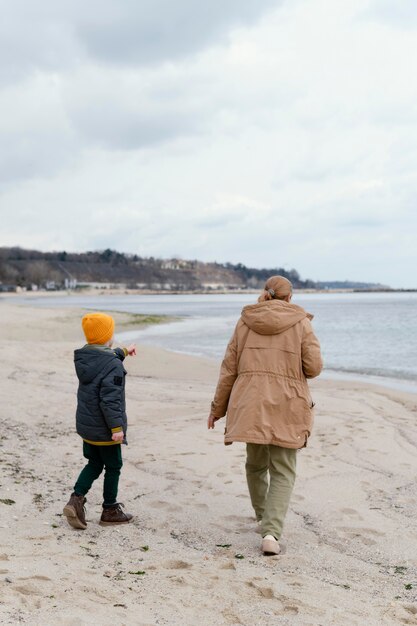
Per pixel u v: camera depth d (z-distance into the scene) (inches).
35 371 547.8
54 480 228.4
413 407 409.7
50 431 318.3
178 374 590.6
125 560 149.6
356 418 362.0
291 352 166.4
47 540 161.5
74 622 104.0
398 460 267.3
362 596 133.8
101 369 172.2
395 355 809.5
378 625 115.8
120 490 220.2
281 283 174.4
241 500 210.2
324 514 197.2
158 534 176.7
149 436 310.8
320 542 173.5
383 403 421.4
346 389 491.8
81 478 178.5
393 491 223.3
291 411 164.9
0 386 457.1
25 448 278.1
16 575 126.6
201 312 2461.9
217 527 184.1
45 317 1488.7
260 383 165.3
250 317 169.9
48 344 780.0
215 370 621.0
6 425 327.6
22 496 204.5
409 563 159.3
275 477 167.9
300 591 131.6
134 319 1651.1
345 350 886.4
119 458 180.4
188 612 117.2
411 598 136.2
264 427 162.7
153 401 423.5
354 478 239.3
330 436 312.5
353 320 1845.5
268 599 126.5
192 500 209.5
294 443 163.3
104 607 114.4
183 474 241.4
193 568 144.9
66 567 137.2
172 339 1050.7
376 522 189.9
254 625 113.1
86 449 179.9
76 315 1594.5
